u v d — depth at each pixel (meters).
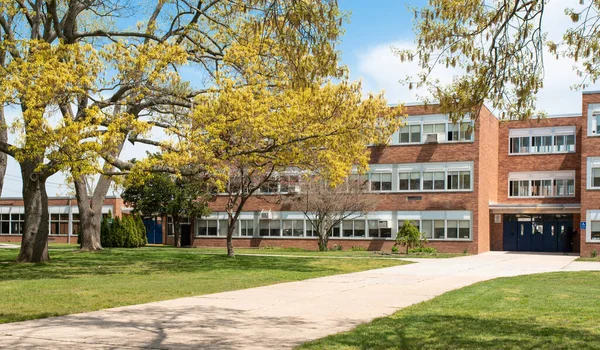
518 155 48.12
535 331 9.52
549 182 47.00
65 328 9.95
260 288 17.12
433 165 44.88
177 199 50.84
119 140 20.41
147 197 51.25
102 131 20.75
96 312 11.94
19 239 63.56
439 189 44.62
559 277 21.78
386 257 35.69
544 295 15.36
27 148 19.70
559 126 46.84
